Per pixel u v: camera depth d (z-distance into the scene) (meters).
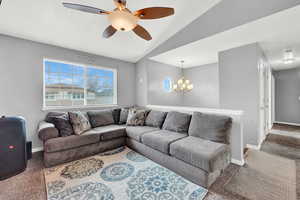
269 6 2.03
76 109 3.36
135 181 1.82
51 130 2.29
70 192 1.62
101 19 2.42
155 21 2.85
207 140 2.18
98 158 2.50
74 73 3.45
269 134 4.04
